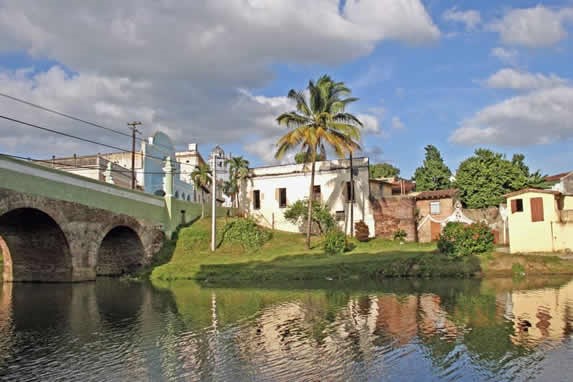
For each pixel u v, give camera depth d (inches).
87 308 761.0
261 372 409.7
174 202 1560.0
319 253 1304.1
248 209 1771.7
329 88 1346.0
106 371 423.2
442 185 2164.1
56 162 1923.0
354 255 1246.3
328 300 775.1
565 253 1190.9
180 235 1524.4
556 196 1249.4
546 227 1221.7
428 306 690.2
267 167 1761.8
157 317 666.2
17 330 598.2
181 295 895.1
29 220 1077.1
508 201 1278.3
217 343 509.0
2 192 924.0
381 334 529.7
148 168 2182.6
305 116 1352.1
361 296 807.7
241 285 1037.8
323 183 1664.6
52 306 788.0
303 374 401.7
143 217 1403.8
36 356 475.8
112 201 1270.9
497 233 1489.9
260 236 1471.5
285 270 1123.9
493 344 478.0
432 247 1300.4
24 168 979.3
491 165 1760.6
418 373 397.1
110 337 550.0
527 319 587.5
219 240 1477.6
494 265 1082.1
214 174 1451.8
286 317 640.4
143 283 1140.5
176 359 454.9
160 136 2326.5
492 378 383.2
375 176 2859.3
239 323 608.1
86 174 1865.2
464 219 1519.4
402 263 1105.4
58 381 399.2
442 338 504.4
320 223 1567.4
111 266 1435.8
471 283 944.3
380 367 414.9
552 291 815.1
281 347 486.6
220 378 397.1
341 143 1314.0
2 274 1284.4
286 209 1689.2
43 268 1172.5
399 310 665.0
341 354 456.1
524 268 1064.2
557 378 380.2
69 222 1113.4
